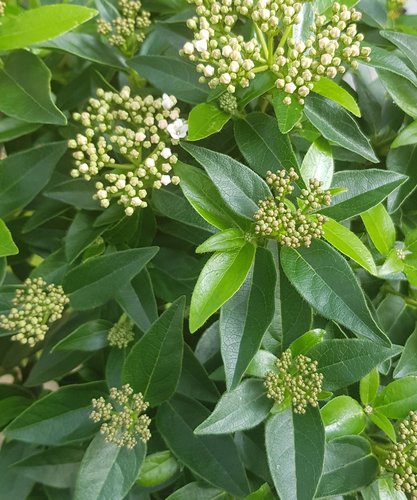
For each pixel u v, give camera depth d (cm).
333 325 22
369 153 20
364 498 22
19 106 21
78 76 27
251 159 21
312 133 23
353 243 19
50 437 22
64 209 25
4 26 21
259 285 19
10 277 28
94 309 26
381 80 23
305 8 22
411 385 22
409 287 25
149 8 29
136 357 21
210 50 20
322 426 20
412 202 26
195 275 23
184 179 20
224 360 18
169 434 22
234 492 21
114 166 21
